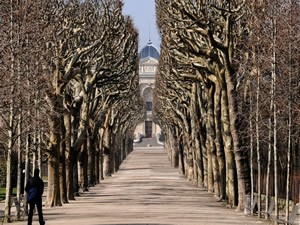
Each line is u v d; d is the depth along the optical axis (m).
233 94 100.69
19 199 91.56
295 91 80.25
